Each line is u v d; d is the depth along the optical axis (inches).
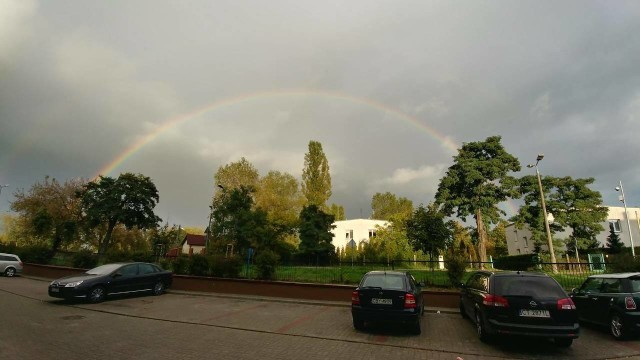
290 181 1846.7
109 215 1692.9
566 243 1379.2
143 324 402.9
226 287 684.7
